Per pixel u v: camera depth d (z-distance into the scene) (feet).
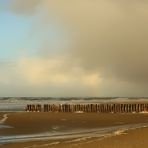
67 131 85.66
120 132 70.44
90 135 72.74
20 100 465.06
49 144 58.49
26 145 59.00
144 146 48.42
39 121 119.65
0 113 173.06
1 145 59.67
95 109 198.49
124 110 195.83
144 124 106.22
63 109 200.54
